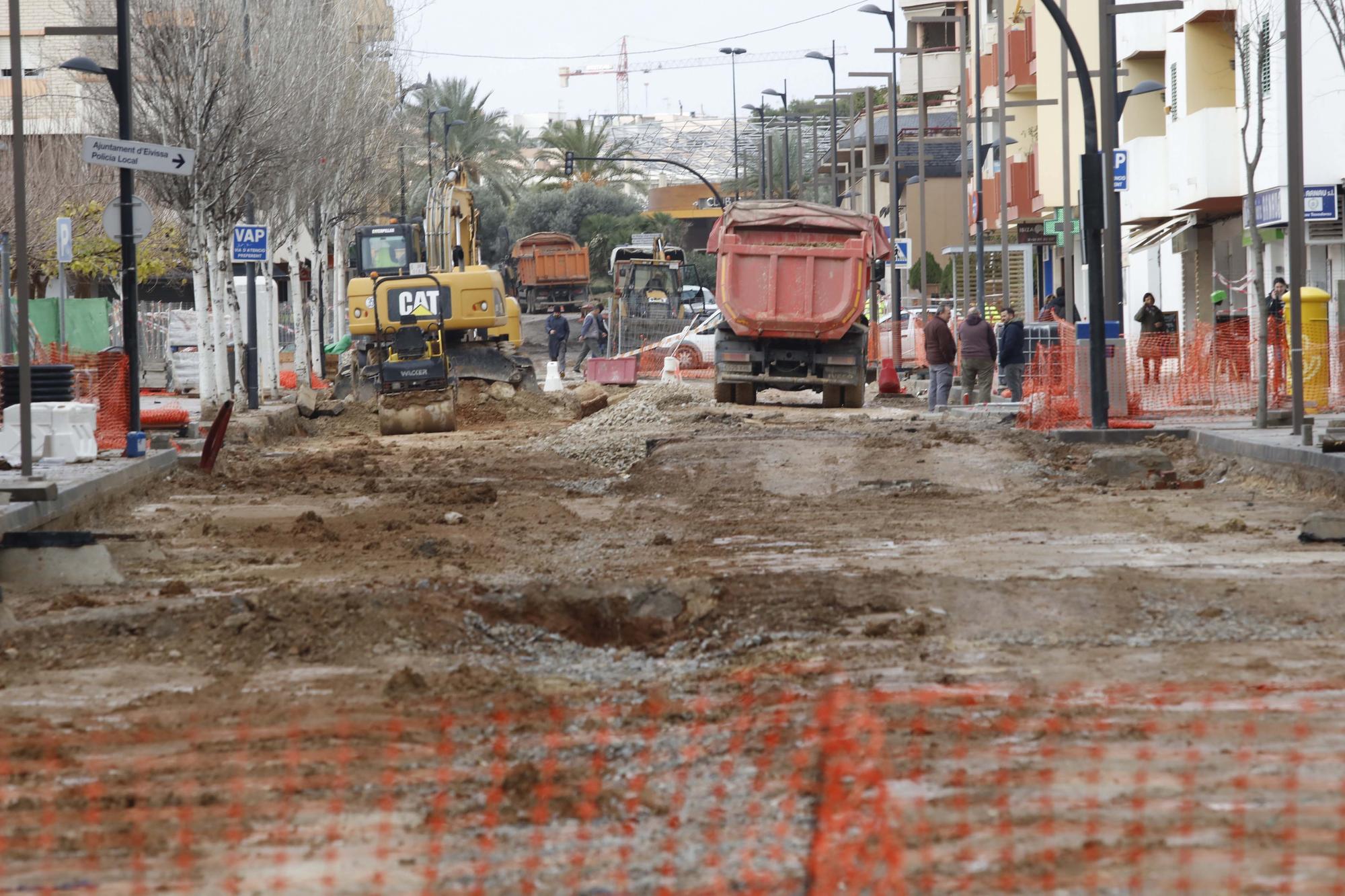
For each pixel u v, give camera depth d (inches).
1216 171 2942.9
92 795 506.0
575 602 894.4
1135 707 605.9
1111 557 1015.0
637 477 1670.8
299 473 1769.2
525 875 425.1
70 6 2871.6
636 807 491.2
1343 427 1537.9
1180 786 489.1
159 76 2458.2
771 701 633.6
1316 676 667.4
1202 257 3513.8
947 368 2576.3
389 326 2869.1
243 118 2486.5
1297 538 1091.9
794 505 1390.3
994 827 447.8
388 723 611.2
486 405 2869.1
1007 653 729.6
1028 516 1274.6
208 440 1723.7
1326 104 2623.0
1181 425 1895.9
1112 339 2037.4
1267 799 473.1
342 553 1111.6
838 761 524.7
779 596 869.8
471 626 837.8
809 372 2679.6
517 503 1456.7
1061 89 4389.8
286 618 799.1
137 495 1502.2
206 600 874.1
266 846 453.7
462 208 3462.1
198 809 491.5
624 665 770.2
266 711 636.7
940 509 1341.0
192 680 711.1
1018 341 2615.7
